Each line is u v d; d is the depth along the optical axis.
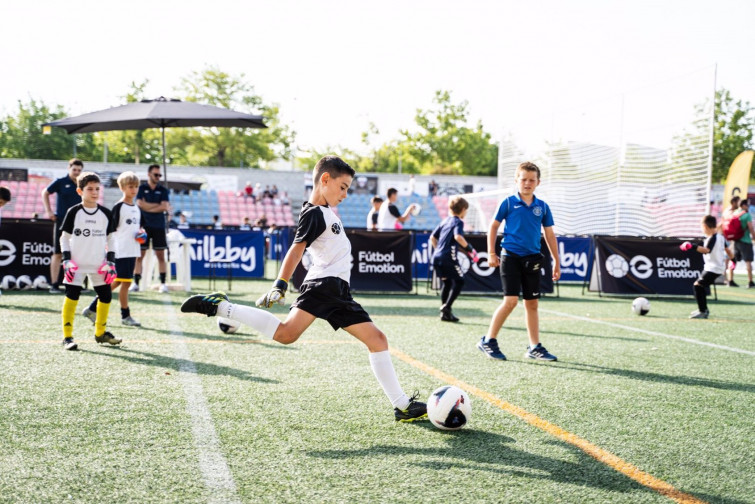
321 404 3.86
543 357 5.53
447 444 3.19
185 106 11.04
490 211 19.38
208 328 6.77
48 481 2.58
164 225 10.40
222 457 2.92
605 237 11.99
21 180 34.41
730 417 3.84
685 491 2.67
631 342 6.65
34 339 5.76
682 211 15.00
